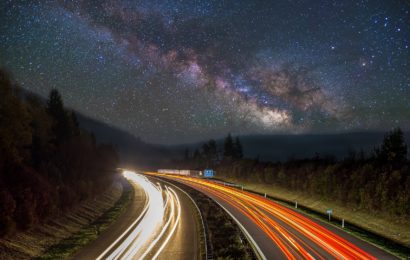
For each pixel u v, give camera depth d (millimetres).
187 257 24938
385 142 48500
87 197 47625
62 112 60531
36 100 53250
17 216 27594
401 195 34312
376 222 35656
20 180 31438
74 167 53312
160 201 57750
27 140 36312
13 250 24734
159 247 27641
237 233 32125
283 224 36562
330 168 50938
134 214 44219
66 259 24516
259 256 24594
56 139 56969
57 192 36219
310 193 55688
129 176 114625
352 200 43375
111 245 28266
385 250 26031
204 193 68688
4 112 32938
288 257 24297
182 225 36812
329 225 35938
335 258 24000
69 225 35125
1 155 31312
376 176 40906
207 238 30562
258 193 68062
